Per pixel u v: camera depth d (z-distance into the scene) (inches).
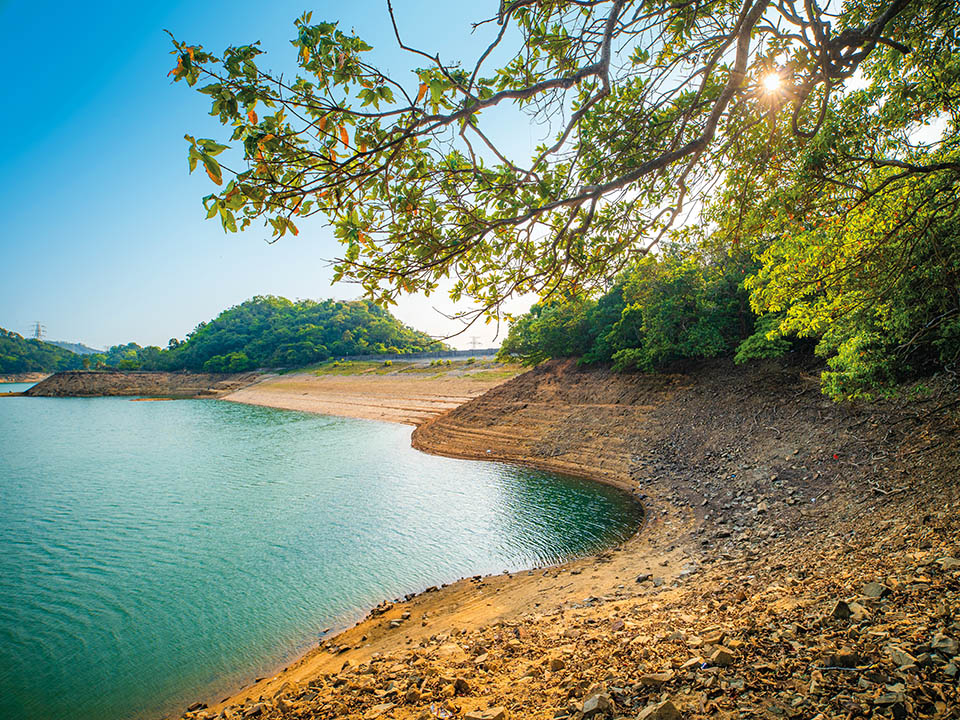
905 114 299.4
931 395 605.6
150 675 415.2
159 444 1670.8
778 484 659.4
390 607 502.6
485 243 165.6
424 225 149.4
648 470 903.1
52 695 393.4
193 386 4451.3
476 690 221.8
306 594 545.3
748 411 904.3
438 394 2288.4
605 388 1288.1
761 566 395.9
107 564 651.5
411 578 573.0
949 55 268.7
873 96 296.4
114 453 1512.1
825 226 317.4
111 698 388.5
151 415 2716.5
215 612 514.3
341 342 4598.9
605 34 137.1
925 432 558.6
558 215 183.6
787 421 807.7
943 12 240.8
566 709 173.0
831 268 365.1
